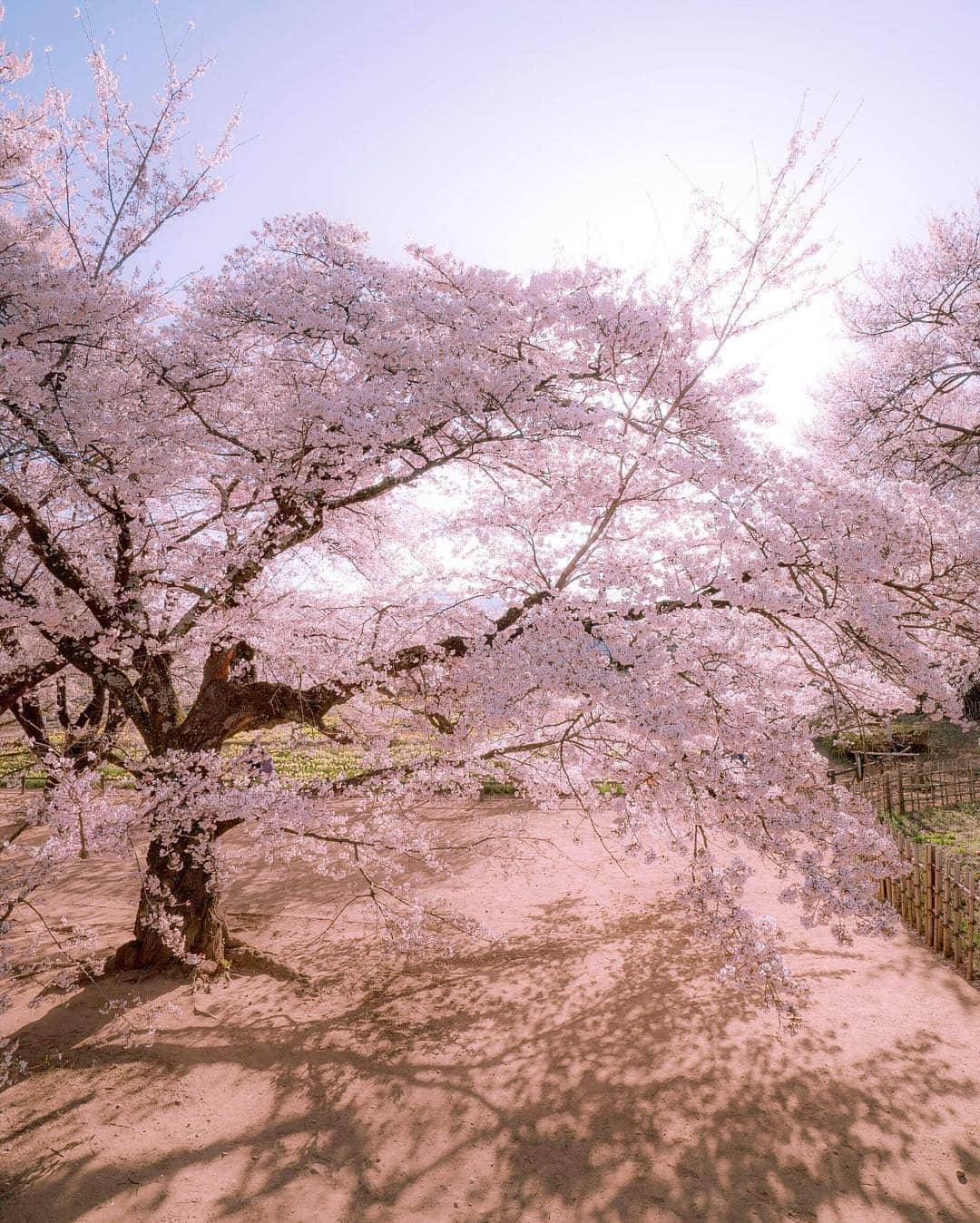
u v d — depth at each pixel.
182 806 6.97
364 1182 4.88
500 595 6.85
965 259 16.44
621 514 6.72
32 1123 5.45
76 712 11.47
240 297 6.50
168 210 7.54
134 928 8.27
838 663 6.37
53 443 6.02
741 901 9.61
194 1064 6.23
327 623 8.27
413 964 8.31
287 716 7.89
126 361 6.61
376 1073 6.13
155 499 7.68
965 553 5.21
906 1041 6.36
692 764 5.13
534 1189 4.79
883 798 14.00
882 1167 4.88
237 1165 5.04
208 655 8.41
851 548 4.96
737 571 5.32
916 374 17.12
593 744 6.51
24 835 11.19
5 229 5.88
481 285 6.36
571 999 7.36
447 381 5.86
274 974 8.06
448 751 6.52
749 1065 6.09
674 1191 4.73
